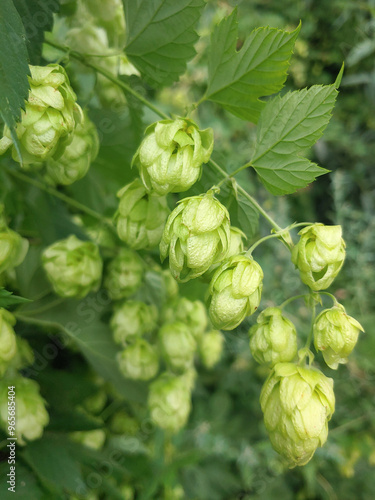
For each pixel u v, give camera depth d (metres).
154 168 0.19
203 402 0.62
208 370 0.59
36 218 0.29
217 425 0.59
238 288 0.19
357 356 0.63
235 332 0.36
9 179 0.27
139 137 0.26
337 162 0.79
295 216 0.75
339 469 0.62
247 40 0.21
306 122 0.20
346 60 0.71
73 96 0.19
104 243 0.30
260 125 0.21
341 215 0.67
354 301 0.67
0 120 0.18
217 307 0.19
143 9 0.22
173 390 0.30
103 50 0.27
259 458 0.59
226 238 0.19
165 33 0.23
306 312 0.64
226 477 0.55
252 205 0.23
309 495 0.60
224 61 0.22
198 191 0.23
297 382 0.19
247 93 0.22
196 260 0.18
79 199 0.31
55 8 0.23
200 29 0.66
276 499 0.58
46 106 0.18
